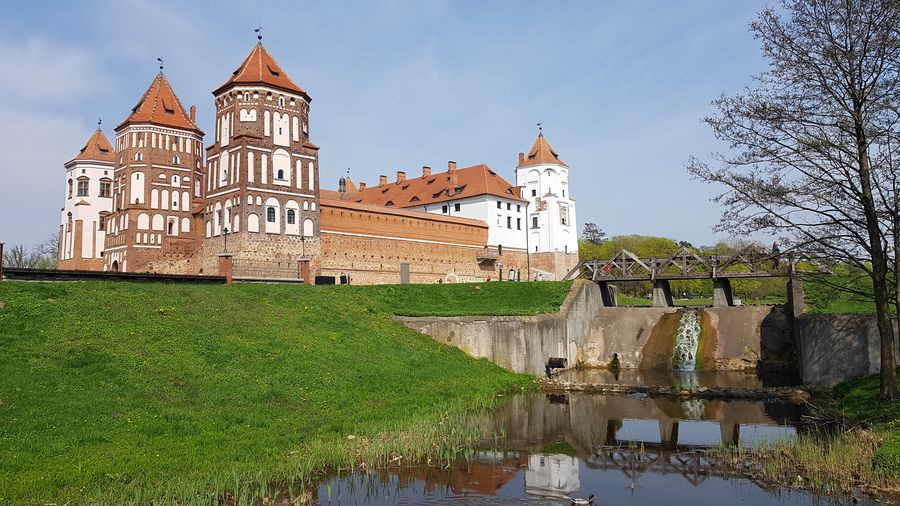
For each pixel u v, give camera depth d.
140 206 63.69
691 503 14.77
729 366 40.41
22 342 20.33
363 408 22.14
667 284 51.38
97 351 20.86
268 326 27.88
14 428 15.34
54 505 12.55
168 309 26.20
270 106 55.34
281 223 55.00
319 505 14.25
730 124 21.50
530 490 15.66
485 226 79.88
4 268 28.16
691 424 23.39
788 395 27.91
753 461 18.11
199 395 19.98
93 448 15.30
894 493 14.67
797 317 33.88
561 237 87.94
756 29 20.84
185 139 67.12
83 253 70.81
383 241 64.50
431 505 14.46
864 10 19.09
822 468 16.62
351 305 36.00
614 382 34.97
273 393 21.44
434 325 35.22
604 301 50.88
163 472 14.72
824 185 20.50
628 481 16.50
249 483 14.86
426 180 91.81
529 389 30.81
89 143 73.38
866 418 20.05
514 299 42.81
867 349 27.94
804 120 20.48
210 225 56.28
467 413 24.34
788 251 21.69
